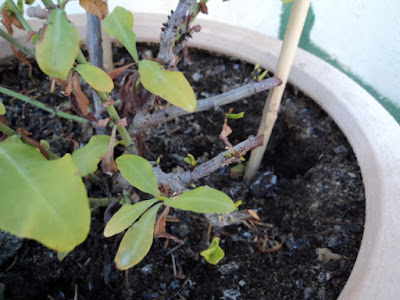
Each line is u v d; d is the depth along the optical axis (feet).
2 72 1.30
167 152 1.26
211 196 0.68
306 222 1.07
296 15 0.85
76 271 0.99
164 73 0.68
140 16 1.37
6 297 0.93
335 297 0.91
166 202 0.70
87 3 0.62
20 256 0.99
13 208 0.49
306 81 1.22
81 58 0.66
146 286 0.99
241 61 1.39
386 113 1.06
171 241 1.08
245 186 1.23
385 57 1.57
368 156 0.99
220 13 1.77
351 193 1.06
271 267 1.01
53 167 0.53
